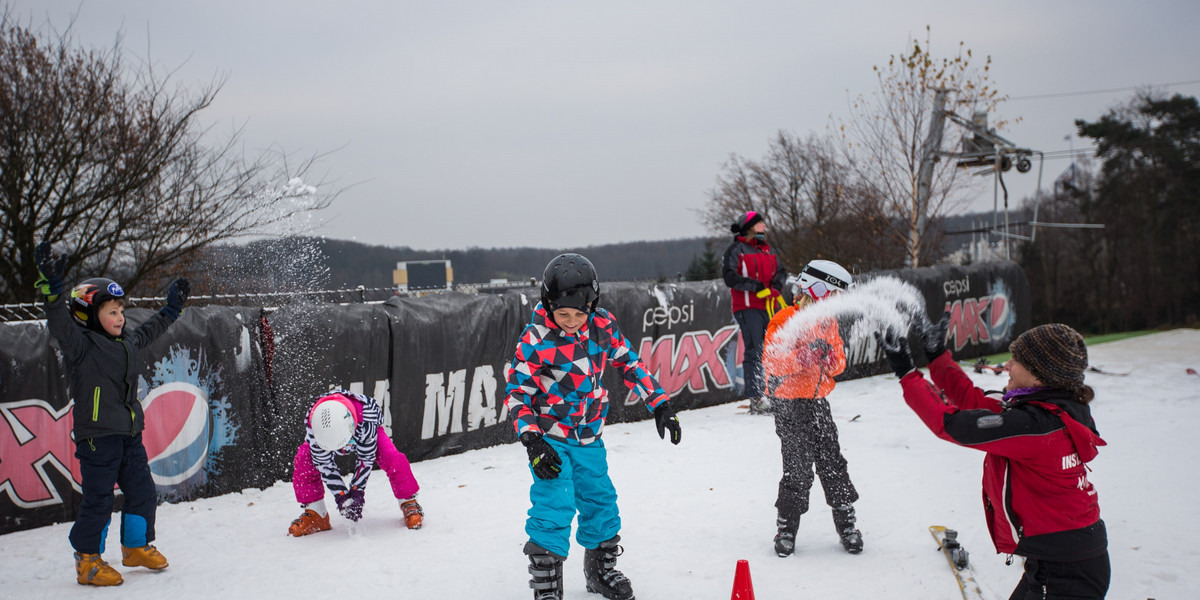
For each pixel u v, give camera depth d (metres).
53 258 4.14
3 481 5.41
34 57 13.58
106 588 4.27
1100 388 9.46
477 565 4.39
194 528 5.38
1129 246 38.34
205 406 6.18
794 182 36.78
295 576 4.31
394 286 9.21
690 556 4.41
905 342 2.93
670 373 9.23
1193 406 8.16
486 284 9.95
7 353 5.43
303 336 6.67
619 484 6.03
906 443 7.04
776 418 4.45
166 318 4.77
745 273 8.62
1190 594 3.64
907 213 19.31
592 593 3.94
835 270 4.40
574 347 3.72
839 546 4.48
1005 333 13.70
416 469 6.93
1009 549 2.80
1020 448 2.63
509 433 7.93
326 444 4.71
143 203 13.77
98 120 13.77
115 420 4.35
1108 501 5.08
